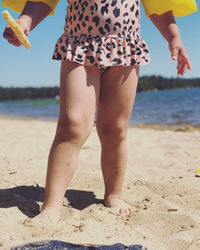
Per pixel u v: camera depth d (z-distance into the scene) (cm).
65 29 196
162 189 258
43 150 439
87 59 180
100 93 198
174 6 207
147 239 168
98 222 185
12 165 328
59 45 187
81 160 367
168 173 314
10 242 147
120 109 196
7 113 1794
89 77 181
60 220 178
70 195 241
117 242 158
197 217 199
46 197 181
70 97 176
